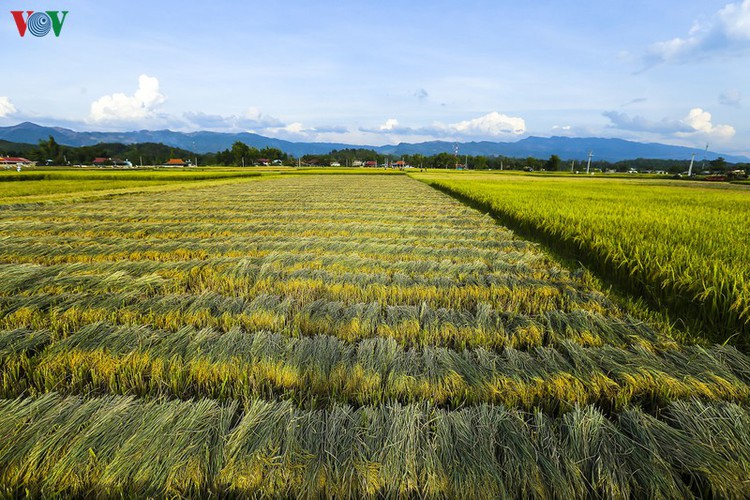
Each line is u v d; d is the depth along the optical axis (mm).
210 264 5988
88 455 2016
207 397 2633
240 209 14164
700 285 3957
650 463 1981
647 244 5645
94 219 11586
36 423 2205
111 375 2750
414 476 1913
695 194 20703
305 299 4492
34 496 1871
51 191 21562
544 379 2693
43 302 4141
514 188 22953
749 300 3475
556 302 4488
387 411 2328
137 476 1916
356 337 3502
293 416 2258
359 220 11656
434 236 9117
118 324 3701
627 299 4707
